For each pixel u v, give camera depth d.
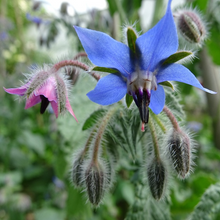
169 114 0.05
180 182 0.09
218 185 0.06
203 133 0.17
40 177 0.16
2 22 0.22
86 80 0.07
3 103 0.18
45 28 0.11
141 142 0.05
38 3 0.11
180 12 0.05
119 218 0.11
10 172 0.16
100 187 0.05
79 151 0.05
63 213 0.14
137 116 0.05
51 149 0.17
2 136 0.18
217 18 0.08
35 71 0.05
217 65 0.09
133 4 0.09
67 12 0.10
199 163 0.10
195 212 0.06
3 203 0.14
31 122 0.20
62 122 0.07
